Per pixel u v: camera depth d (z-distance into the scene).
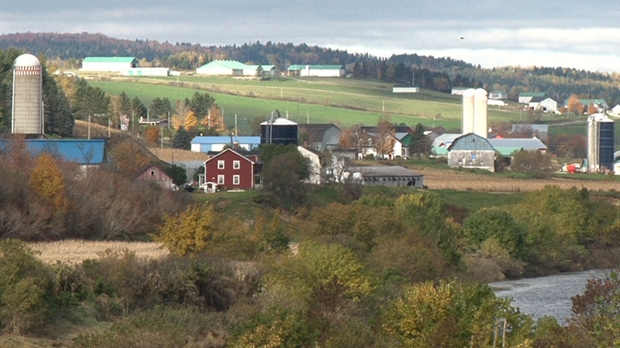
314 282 81.38
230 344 59.69
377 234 108.00
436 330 59.03
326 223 109.88
